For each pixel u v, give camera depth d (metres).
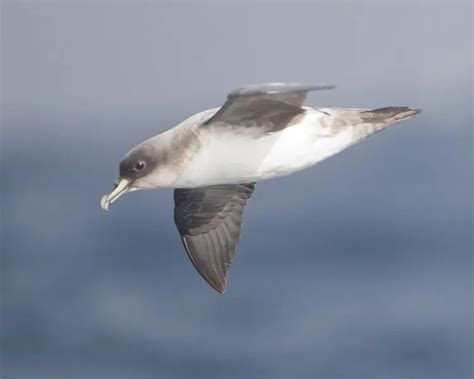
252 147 15.33
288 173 15.56
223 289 17.09
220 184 16.59
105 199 15.67
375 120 15.62
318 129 15.41
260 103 14.87
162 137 15.66
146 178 15.62
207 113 15.88
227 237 17.12
